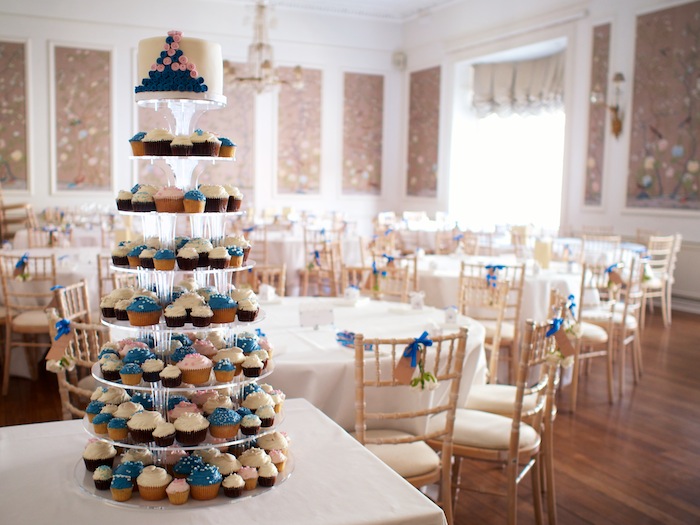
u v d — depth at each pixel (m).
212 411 1.80
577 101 9.09
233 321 1.87
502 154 11.30
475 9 10.59
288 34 11.33
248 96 11.12
